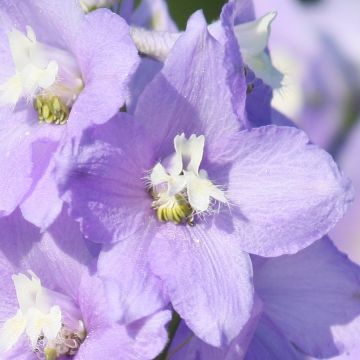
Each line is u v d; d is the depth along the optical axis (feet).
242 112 1.17
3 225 1.20
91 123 1.13
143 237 1.17
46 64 1.19
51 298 1.19
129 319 1.12
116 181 1.16
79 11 1.17
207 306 1.14
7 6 1.20
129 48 1.14
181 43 1.15
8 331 1.18
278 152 1.17
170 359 1.22
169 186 1.16
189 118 1.18
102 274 1.14
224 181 1.19
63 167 1.12
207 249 1.17
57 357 1.19
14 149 1.19
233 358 1.19
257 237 1.17
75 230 1.20
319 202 1.16
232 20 1.16
